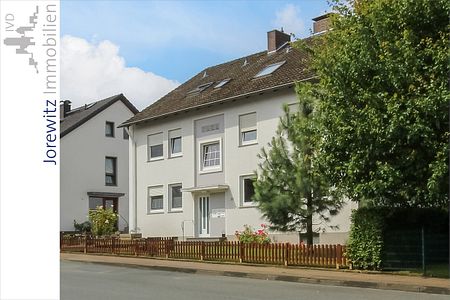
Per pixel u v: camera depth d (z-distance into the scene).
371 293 12.40
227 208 27.20
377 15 14.47
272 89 25.09
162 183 30.91
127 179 42.28
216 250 19.98
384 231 15.69
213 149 28.50
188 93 31.56
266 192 18.28
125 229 41.59
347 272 15.70
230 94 27.41
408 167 13.93
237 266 18.14
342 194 16.31
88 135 40.22
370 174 14.21
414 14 14.12
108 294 12.10
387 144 13.91
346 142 14.61
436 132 13.43
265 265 18.05
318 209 18.19
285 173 18.12
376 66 14.03
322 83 15.62
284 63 27.39
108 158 41.56
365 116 13.99
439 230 16.50
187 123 29.67
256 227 25.70
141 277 15.99
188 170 29.36
